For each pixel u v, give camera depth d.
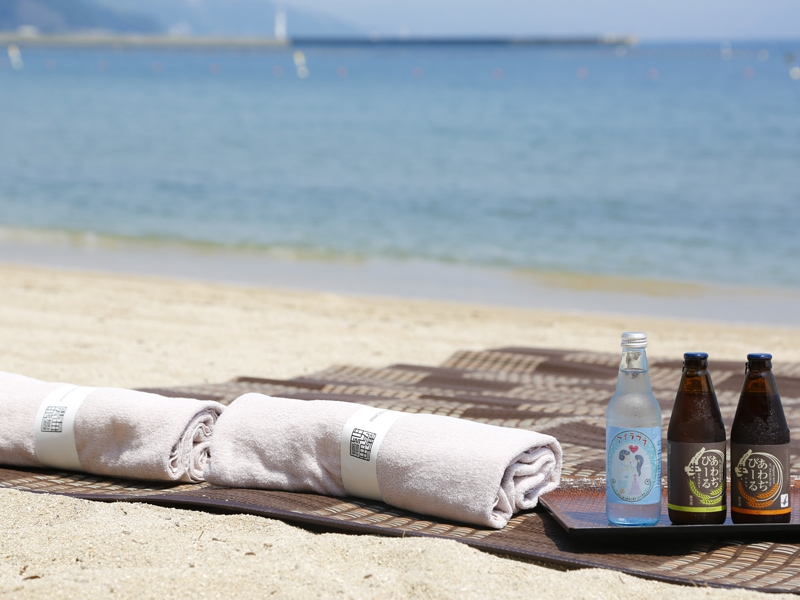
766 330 7.46
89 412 3.36
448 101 41.00
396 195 16.83
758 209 14.68
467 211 15.16
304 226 14.14
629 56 159.50
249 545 2.71
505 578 2.46
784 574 2.47
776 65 96.38
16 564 2.62
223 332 6.89
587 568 2.52
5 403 3.50
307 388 4.72
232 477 3.18
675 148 22.97
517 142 25.25
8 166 20.89
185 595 2.37
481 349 6.42
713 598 2.33
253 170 20.42
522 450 2.85
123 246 12.65
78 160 22.09
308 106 39.50
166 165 21.31
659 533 2.57
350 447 3.02
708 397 2.60
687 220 13.95
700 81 55.97
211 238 13.24
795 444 3.71
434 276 10.59
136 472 3.28
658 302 9.18
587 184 17.73
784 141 23.53
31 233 13.64
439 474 2.85
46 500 3.15
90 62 123.56
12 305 7.86
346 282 10.23
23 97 45.03
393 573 2.49
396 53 190.25
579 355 5.50
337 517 2.89
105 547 2.70
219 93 49.59
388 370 5.25
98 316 7.45
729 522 2.67
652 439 2.60
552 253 11.95
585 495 2.97
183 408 3.30
